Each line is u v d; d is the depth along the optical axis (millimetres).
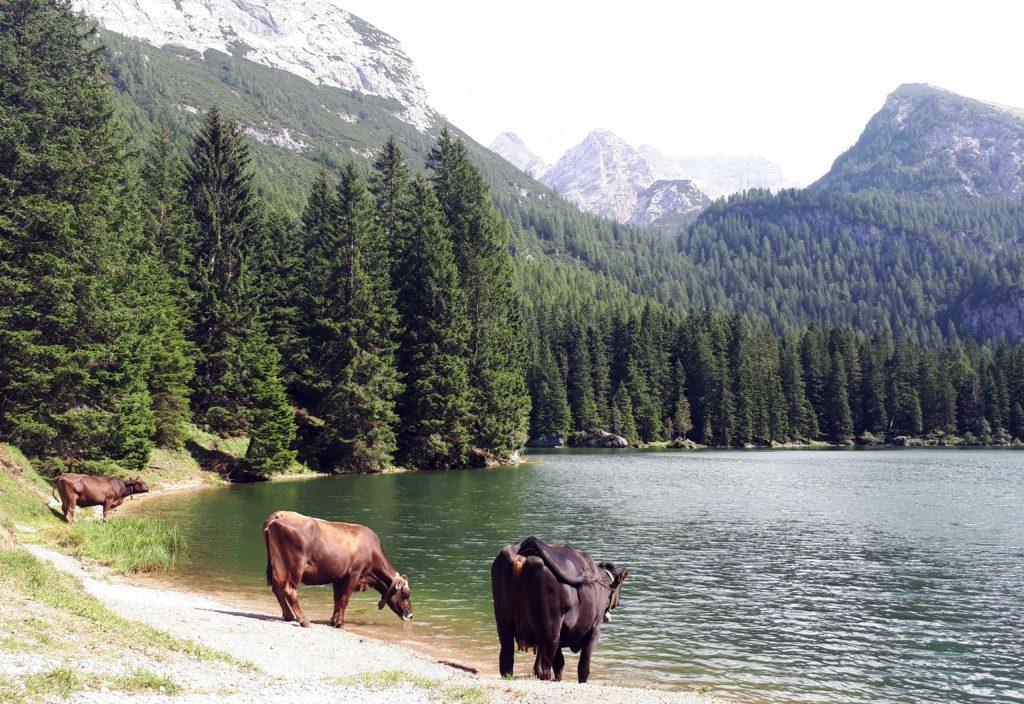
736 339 177500
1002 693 15180
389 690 11797
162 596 19875
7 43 44688
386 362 75250
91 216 44375
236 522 35812
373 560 19344
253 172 75312
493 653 17250
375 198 91188
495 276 87438
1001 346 192375
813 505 48594
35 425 38906
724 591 24016
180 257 69062
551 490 56594
